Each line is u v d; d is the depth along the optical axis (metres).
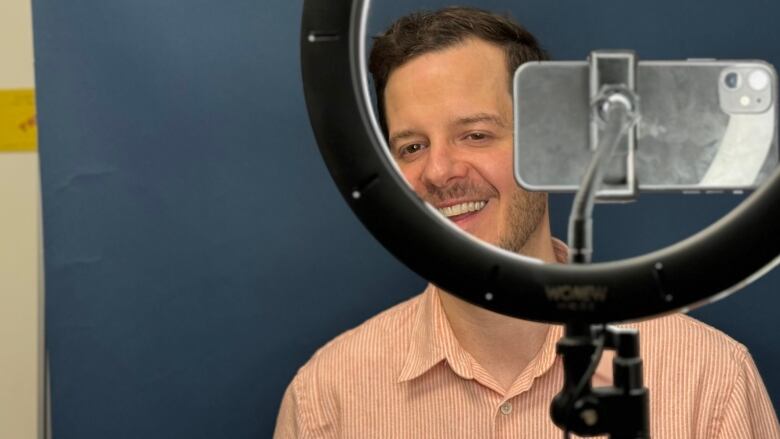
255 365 1.76
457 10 1.35
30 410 1.72
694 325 1.54
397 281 1.76
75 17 1.69
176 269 1.74
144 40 1.70
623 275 0.61
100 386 1.75
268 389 1.77
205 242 1.74
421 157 1.33
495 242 1.34
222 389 1.76
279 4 1.70
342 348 1.58
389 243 0.64
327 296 1.76
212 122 1.72
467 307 1.42
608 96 0.64
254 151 1.73
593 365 0.63
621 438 0.64
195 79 1.71
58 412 1.75
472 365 1.45
